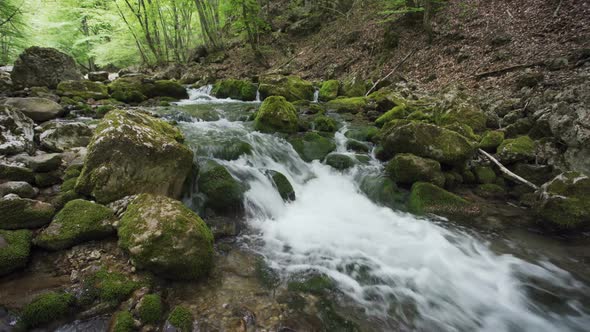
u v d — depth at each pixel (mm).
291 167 6871
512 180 6117
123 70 21750
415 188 5785
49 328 2723
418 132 6438
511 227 5012
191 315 2955
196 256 3385
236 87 13305
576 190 4766
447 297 3602
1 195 3799
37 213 3674
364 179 6543
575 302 3514
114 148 4219
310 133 7977
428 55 13602
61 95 10172
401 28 15961
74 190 4156
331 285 3646
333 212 5680
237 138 7223
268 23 21984
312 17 21859
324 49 18875
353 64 16234
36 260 3365
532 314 3361
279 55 20875
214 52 22844
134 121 5148
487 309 3436
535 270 4047
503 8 12898
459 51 12477
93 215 3744
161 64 21406
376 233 4961
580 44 9062
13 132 5090
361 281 3781
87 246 3594
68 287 3068
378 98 11406
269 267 3922
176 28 22578
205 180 5156
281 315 3100
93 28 24016
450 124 7582
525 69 9508
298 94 12977
